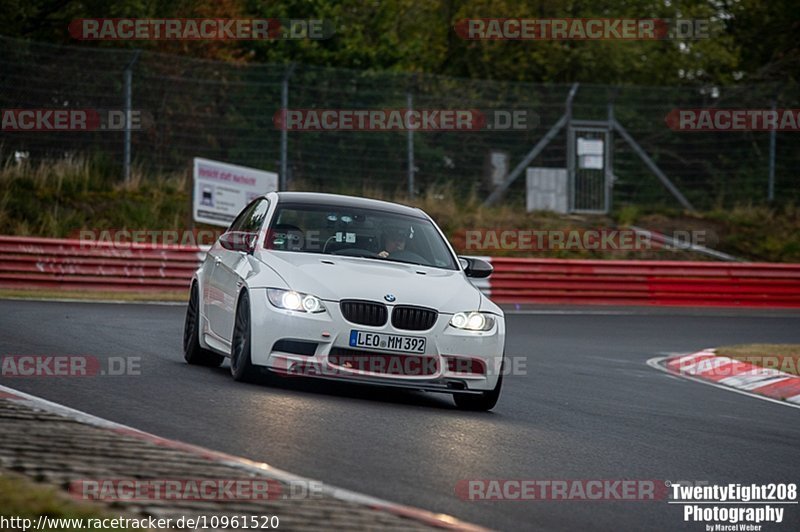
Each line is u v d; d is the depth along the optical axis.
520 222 101.06
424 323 31.38
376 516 17.34
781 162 113.88
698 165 114.44
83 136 92.50
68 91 89.94
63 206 87.19
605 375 44.62
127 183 91.25
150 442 21.31
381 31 119.19
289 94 96.88
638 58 128.75
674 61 129.88
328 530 16.23
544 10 127.62
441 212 98.94
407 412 29.81
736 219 109.12
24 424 22.02
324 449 23.12
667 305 84.94
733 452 28.05
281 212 35.38
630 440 28.58
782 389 42.72
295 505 17.52
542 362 47.59
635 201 111.81
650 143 114.81
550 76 124.31
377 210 36.69
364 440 24.59
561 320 70.19
